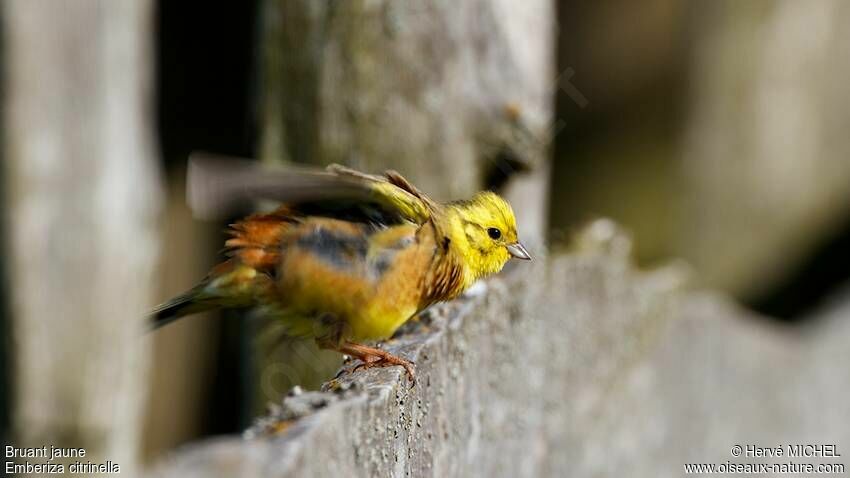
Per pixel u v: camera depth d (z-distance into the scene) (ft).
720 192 68.85
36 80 27.81
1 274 27.73
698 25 68.13
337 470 19.15
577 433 36.42
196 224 52.39
